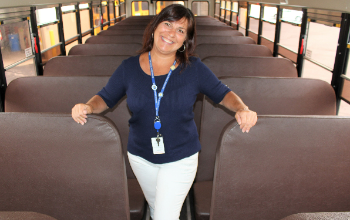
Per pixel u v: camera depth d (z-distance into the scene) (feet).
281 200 4.46
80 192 4.49
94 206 4.59
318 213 2.53
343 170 4.25
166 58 4.48
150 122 4.46
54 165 4.30
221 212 4.56
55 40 17.06
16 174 4.32
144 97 4.43
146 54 4.63
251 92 6.63
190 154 4.58
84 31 23.53
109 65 9.87
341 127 4.06
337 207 4.49
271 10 18.13
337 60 10.09
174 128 4.45
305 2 12.68
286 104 6.70
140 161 4.77
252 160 4.21
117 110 6.52
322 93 6.66
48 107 6.91
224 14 35.19
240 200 4.47
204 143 6.63
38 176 4.36
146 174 4.87
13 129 4.11
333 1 10.43
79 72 9.86
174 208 4.54
